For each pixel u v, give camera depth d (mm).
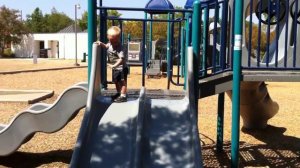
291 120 6023
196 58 3145
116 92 3371
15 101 7039
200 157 2377
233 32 3154
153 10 3309
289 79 3119
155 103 3055
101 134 2695
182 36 4641
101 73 3383
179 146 2586
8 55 33688
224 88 3184
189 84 3002
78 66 18297
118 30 3242
